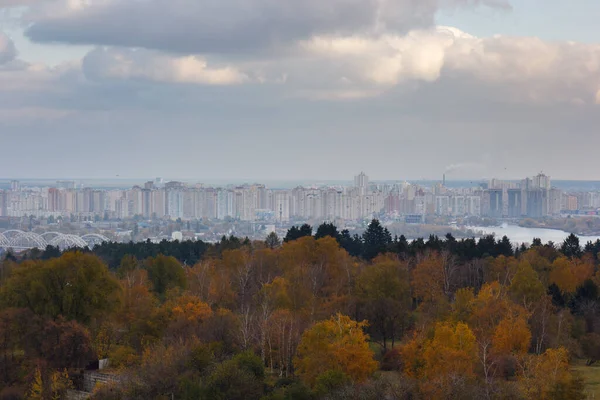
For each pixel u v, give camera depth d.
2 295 108.31
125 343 105.94
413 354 87.88
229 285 136.88
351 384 80.81
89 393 92.12
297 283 128.62
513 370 87.62
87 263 111.56
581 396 76.88
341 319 94.38
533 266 148.50
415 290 139.38
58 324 101.06
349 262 153.38
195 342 91.44
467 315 107.25
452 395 74.94
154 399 83.06
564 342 100.75
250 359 86.19
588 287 129.38
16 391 91.88
